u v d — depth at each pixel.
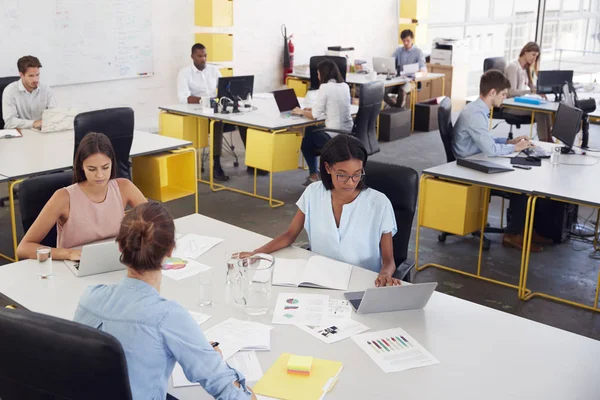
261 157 5.47
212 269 2.59
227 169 6.71
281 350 1.99
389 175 3.00
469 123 4.46
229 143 7.75
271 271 2.33
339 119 5.66
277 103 5.92
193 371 1.62
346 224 2.74
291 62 8.68
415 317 2.21
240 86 6.04
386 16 10.12
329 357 1.95
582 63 10.83
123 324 1.59
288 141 5.42
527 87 7.55
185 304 2.28
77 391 1.51
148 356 1.58
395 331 2.11
